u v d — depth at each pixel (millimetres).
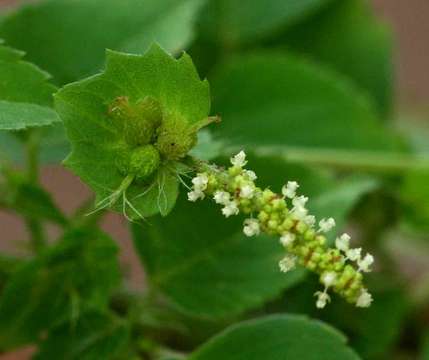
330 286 65
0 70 68
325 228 65
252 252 87
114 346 83
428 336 105
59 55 93
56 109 64
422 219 114
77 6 94
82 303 83
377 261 113
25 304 82
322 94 113
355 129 114
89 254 81
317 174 91
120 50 94
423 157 115
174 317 90
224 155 78
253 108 113
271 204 63
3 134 93
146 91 65
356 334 102
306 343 78
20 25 93
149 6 96
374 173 112
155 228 86
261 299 86
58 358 83
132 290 92
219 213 86
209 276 87
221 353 78
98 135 65
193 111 65
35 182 89
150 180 65
